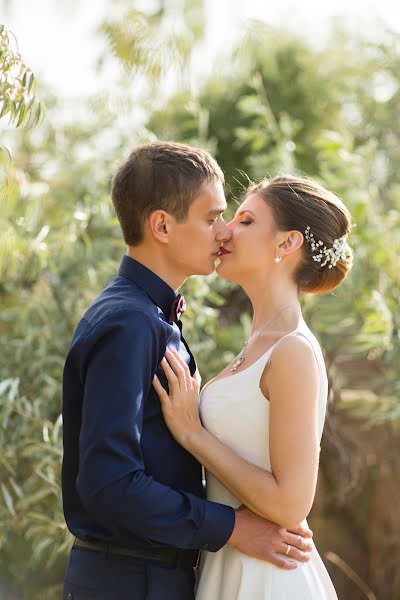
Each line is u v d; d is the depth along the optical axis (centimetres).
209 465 173
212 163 180
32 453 333
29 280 382
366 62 512
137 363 162
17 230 340
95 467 157
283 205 186
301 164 536
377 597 440
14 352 371
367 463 443
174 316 180
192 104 463
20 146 425
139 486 157
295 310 185
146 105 441
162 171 174
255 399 176
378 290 403
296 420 169
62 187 402
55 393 358
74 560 177
